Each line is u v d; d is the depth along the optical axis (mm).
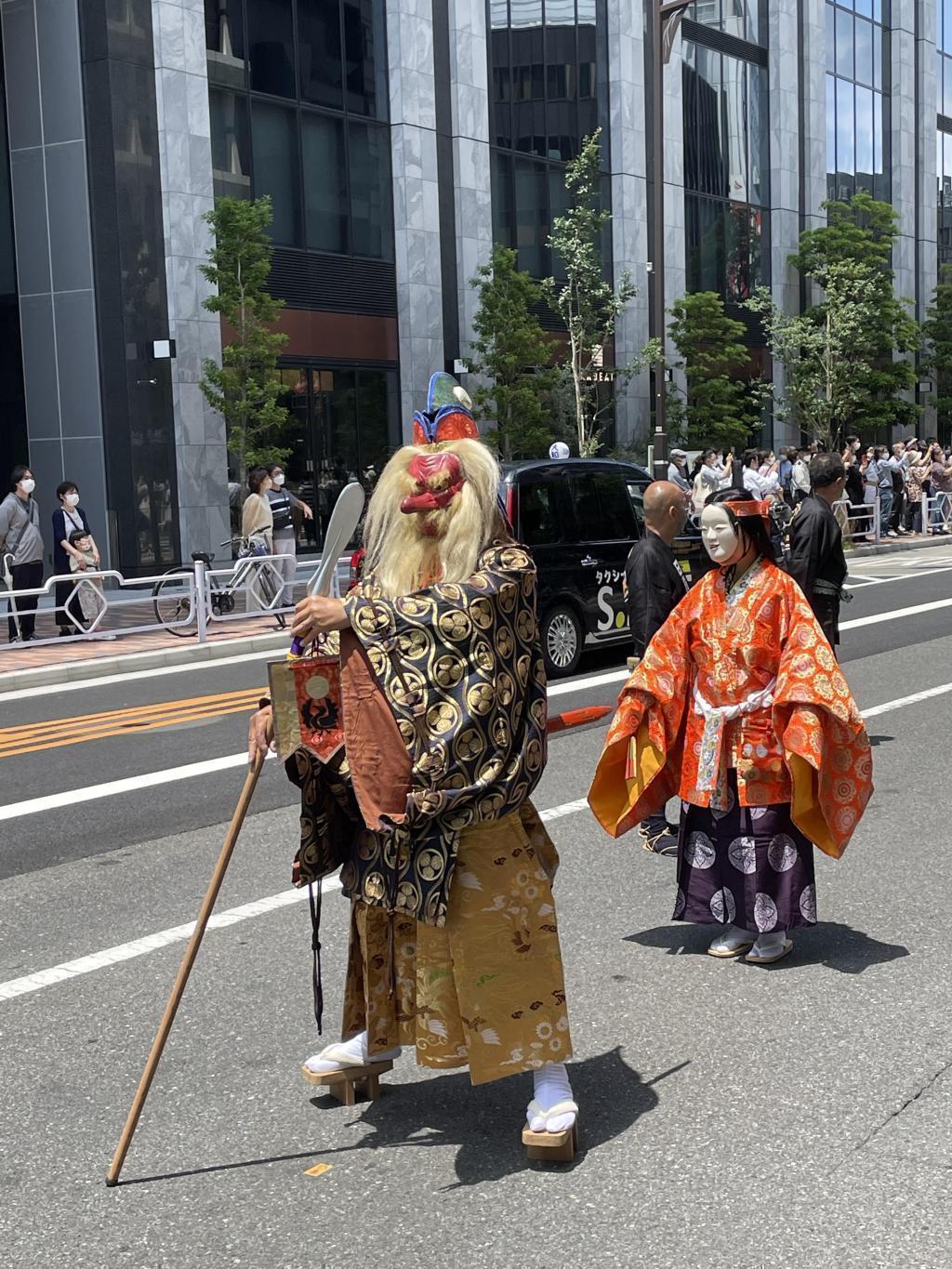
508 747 3197
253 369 22094
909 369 36938
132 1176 3445
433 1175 3383
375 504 3404
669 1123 3613
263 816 7328
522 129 30109
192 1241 3117
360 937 3605
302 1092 3910
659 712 4688
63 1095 3945
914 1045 4070
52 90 22156
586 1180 3322
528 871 3312
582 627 12125
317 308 25719
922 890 5656
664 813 6148
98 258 22172
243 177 24172
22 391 23594
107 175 21891
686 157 35156
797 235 39469
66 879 6246
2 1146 3635
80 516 15398
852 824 4562
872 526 26391
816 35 39531
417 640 3127
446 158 28078
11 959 5148
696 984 4648
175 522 22766
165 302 22578
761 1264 2920
